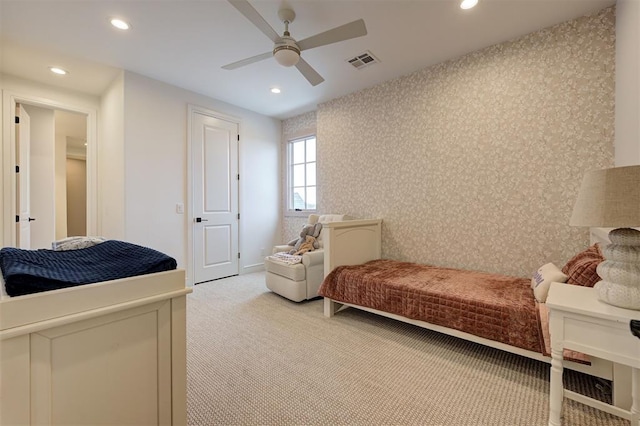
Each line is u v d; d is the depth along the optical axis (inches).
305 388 63.6
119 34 95.5
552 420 48.6
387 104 130.1
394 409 56.9
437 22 88.0
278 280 126.3
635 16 66.2
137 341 37.5
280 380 66.6
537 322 64.2
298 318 104.7
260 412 56.0
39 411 30.4
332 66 116.0
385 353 79.2
